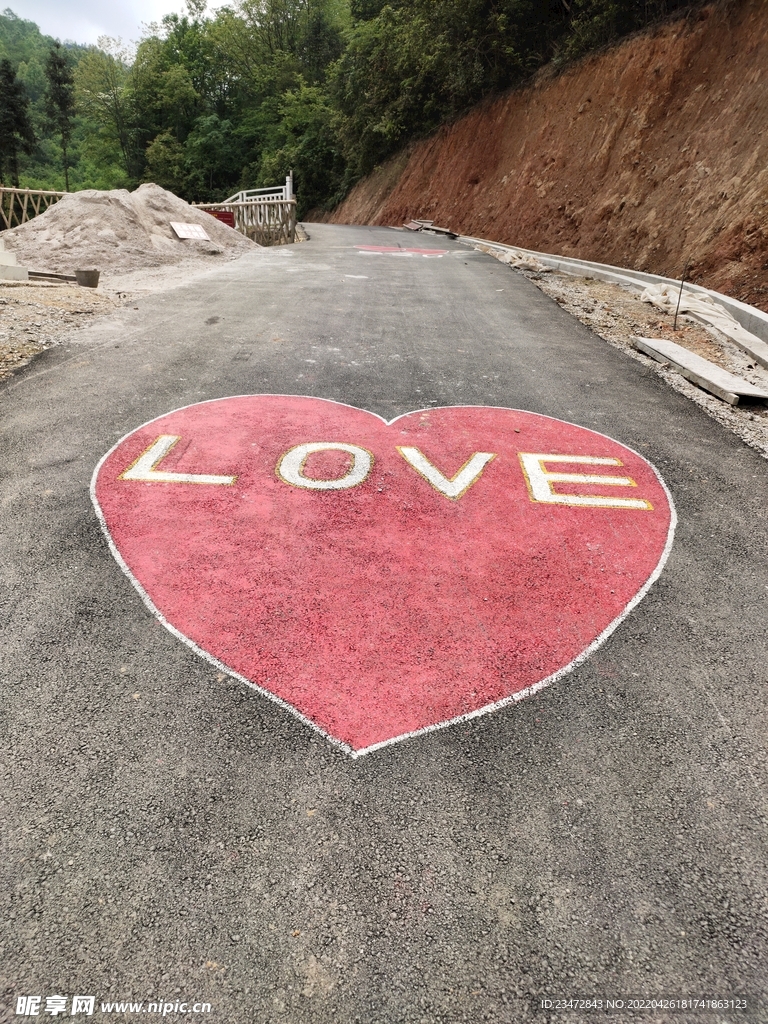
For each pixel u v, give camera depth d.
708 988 2.17
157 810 2.67
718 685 3.48
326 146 44.75
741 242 11.71
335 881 2.44
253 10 52.03
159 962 2.16
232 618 3.79
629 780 2.92
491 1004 2.10
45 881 2.39
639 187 15.66
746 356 9.13
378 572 4.26
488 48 24.19
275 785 2.81
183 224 17.23
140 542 4.46
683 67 15.56
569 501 5.26
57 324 9.26
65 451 5.69
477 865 2.52
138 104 58.84
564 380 8.05
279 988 2.11
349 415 6.72
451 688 3.37
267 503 5.02
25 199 17.94
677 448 6.33
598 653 3.67
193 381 7.44
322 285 13.10
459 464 5.78
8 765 2.84
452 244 22.70
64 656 3.46
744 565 4.55
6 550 4.32
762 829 2.72
